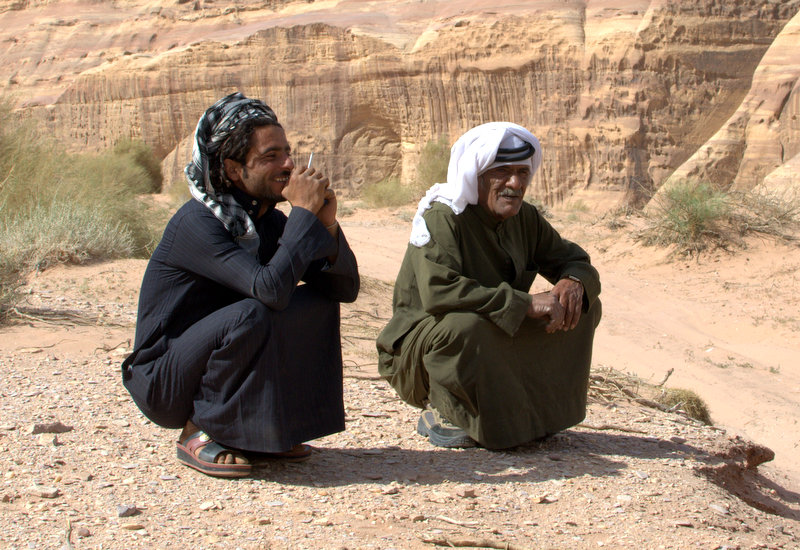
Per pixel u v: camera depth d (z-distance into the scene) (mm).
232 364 2879
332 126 33938
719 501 3174
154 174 35594
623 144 28797
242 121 2869
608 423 4277
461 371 3346
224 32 38562
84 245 8414
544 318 3402
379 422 3959
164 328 2984
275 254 2840
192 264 2891
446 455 3461
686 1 29281
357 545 2438
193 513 2641
